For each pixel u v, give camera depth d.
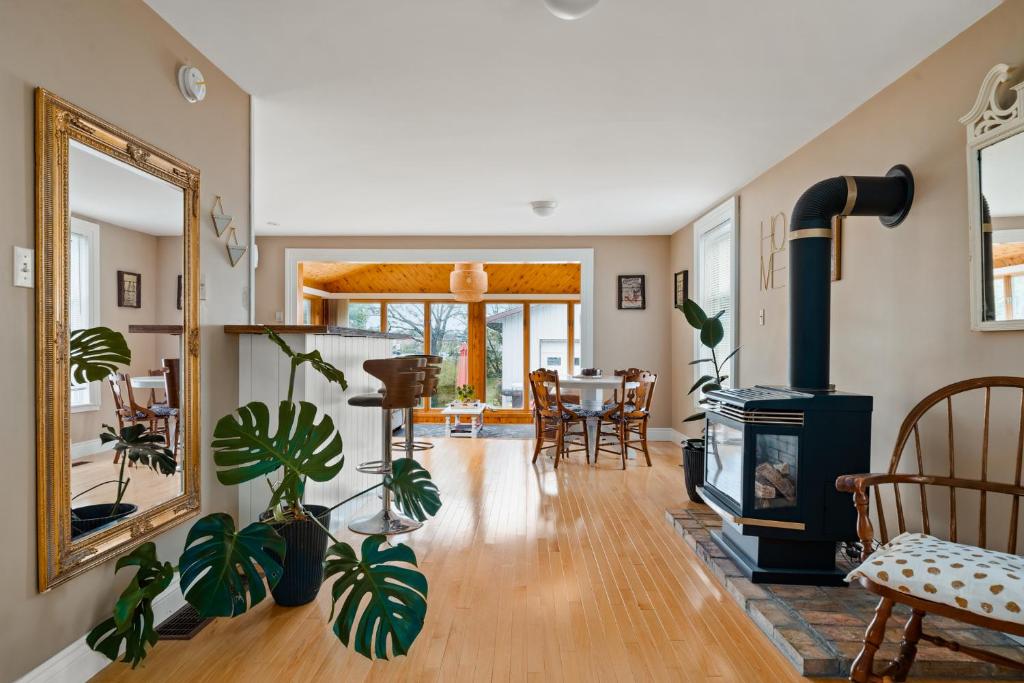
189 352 2.56
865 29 2.48
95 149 2.01
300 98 3.18
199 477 2.62
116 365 2.13
